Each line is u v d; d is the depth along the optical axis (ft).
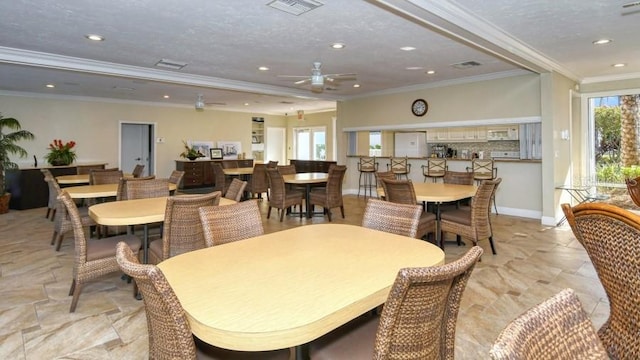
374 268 5.26
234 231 7.16
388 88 25.49
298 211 23.07
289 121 45.01
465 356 7.34
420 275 3.59
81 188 15.51
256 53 16.30
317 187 22.98
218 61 17.74
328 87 25.00
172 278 4.91
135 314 9.17
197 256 5.85
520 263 12.81
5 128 26.00
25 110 27.07
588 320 2.86
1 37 13.93
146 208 10.42
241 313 3.92
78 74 20.31
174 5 10.93
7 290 10.61
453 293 4.61
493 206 21.95
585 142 22.26
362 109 28.14
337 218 20.79
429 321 4.13
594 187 20.36
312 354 4.75
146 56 16.81
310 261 5.57
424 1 10.13
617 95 21.12
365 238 6.89
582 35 13.84
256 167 24.99
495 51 14.46
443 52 16.19
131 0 10.57
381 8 10.96
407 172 25.22
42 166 26.13
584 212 5.09
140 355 7.43
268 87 24.47
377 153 29.84
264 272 5.12
